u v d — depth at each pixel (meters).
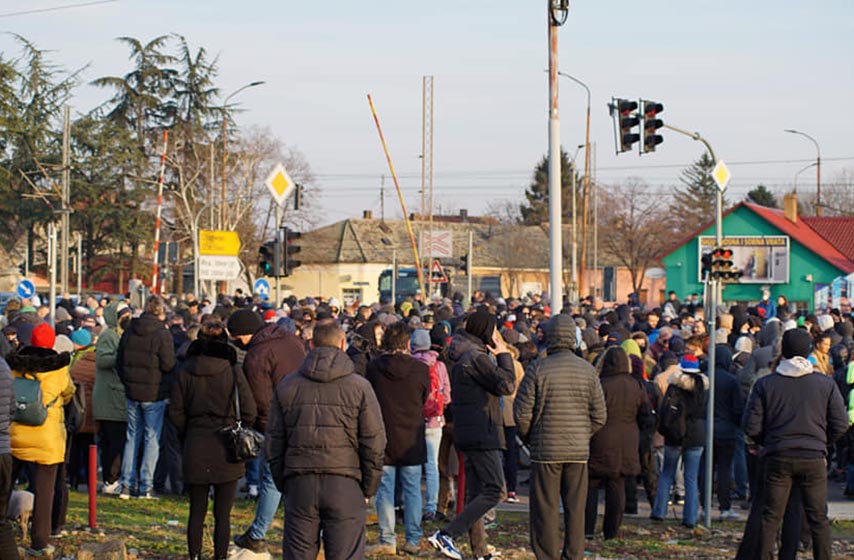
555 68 21.00
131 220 72.25
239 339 11.73
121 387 14.77
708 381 13.39
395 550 11.47
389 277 63.50
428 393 11.51
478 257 95.38
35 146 70.44
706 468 13.17
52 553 10.58
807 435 10.34
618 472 12.26
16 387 10.36
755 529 10.65
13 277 75.19
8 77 70.06
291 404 8.44
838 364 17.64
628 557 11.73
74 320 21.92
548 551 10.48
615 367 12.31
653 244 89.81
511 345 15.04
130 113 72.88
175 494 15.23
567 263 94.25
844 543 12.70
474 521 10.93
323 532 8.46
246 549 10.75
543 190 121.00
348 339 16.86
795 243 65.31
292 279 94.94
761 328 20.67
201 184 73.44
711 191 119.12
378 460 8.46
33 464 10.55
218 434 10.13
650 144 25.55
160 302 14.37
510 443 15.19
